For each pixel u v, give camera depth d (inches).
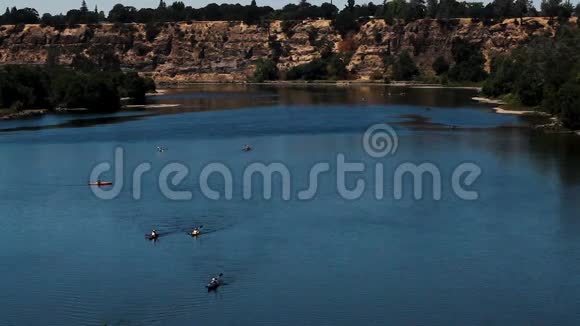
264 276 2817.4
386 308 2564.0
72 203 3762.3
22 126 6530.5
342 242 3149.6
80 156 4953.3
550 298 2625.5
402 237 3206.2
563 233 3233.3
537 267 2876.5
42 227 3390.7
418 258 2970.0
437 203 3693.4
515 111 7342.5
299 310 2551.7
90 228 3366.1
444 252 3031.5
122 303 2615.7
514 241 3147.1
